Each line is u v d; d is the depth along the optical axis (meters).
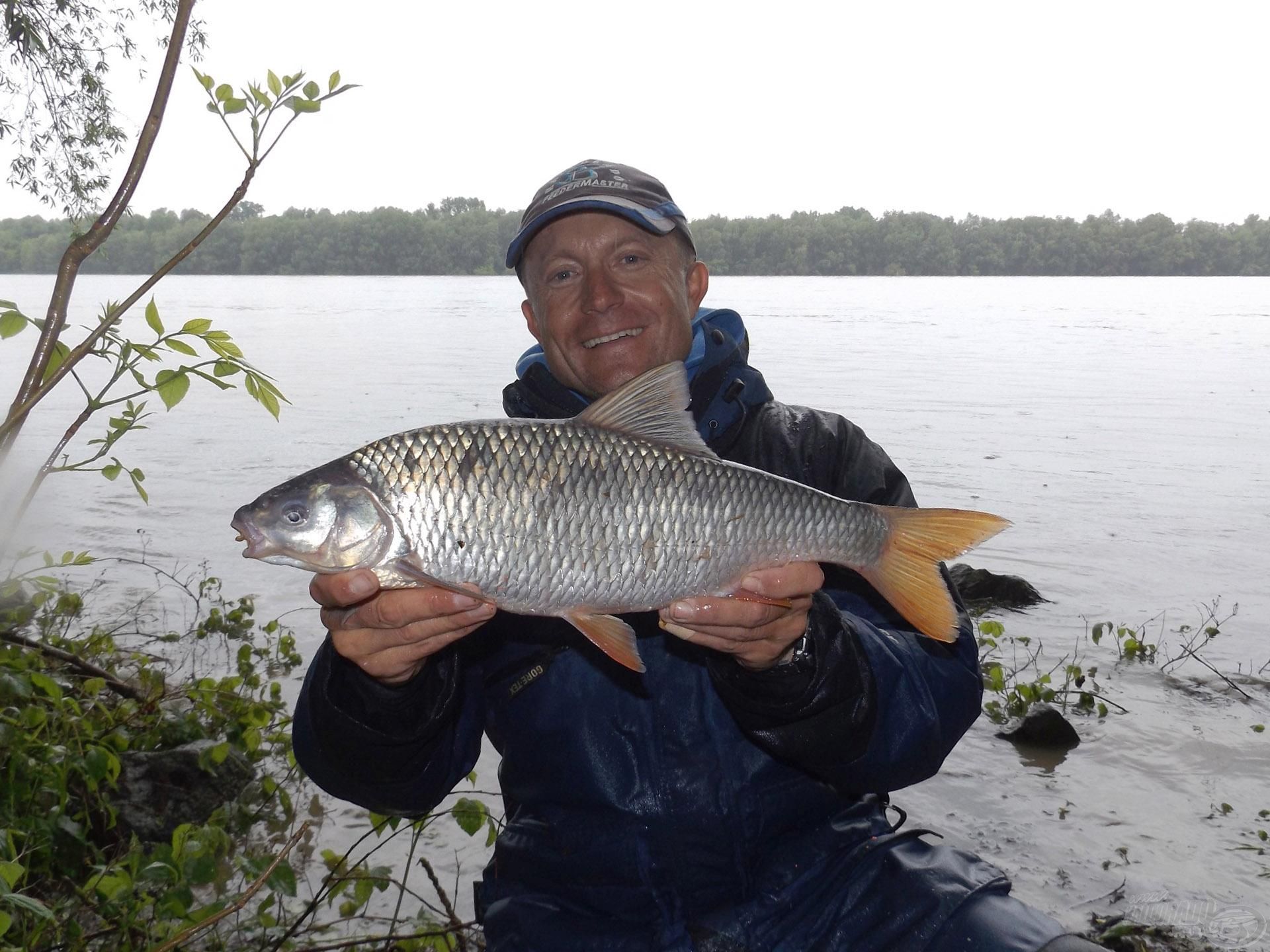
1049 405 5.96
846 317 15.22
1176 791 1.58
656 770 0.79
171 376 0.96
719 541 0.75
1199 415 5.62
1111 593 2.58
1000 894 0.78
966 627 0.86
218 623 2.25
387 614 0.69
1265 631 2.31
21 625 1.84
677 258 0.99
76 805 1.27
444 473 0.72
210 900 1.25
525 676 0.82
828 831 0.82
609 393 0.75
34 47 3.10
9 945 0.95
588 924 0.79
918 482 3.80
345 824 1.45
